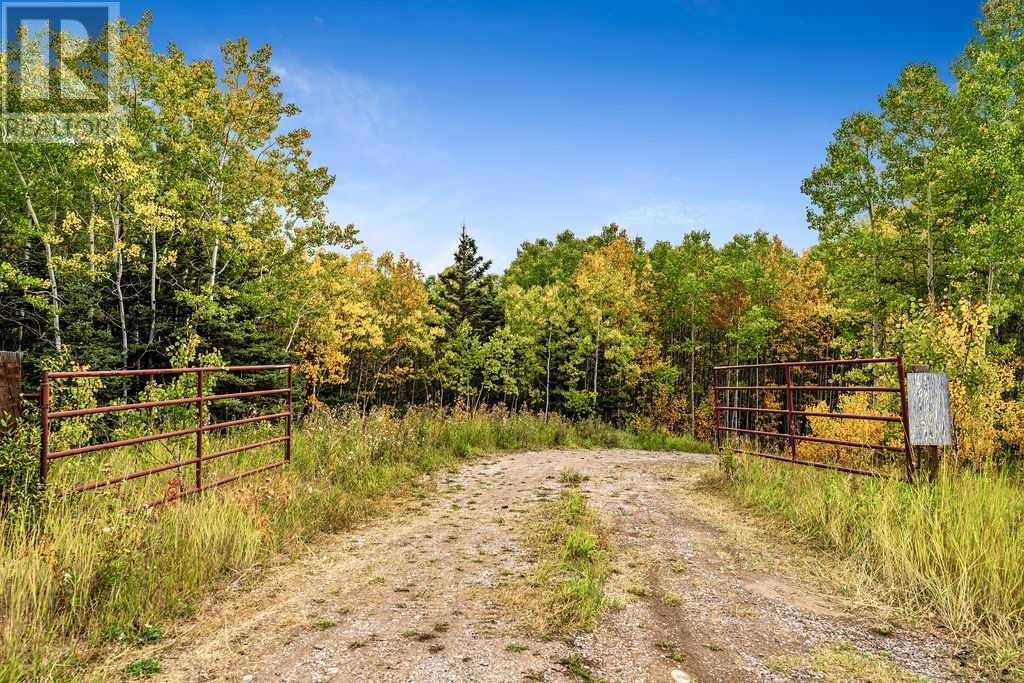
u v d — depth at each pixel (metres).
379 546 6.19
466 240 42.69
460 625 4.13
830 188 24.08
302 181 23.38
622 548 6.06
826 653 3.71
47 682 3.22
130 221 17.69
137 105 19.64
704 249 43.97
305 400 27.92
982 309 9.28
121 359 16.97
